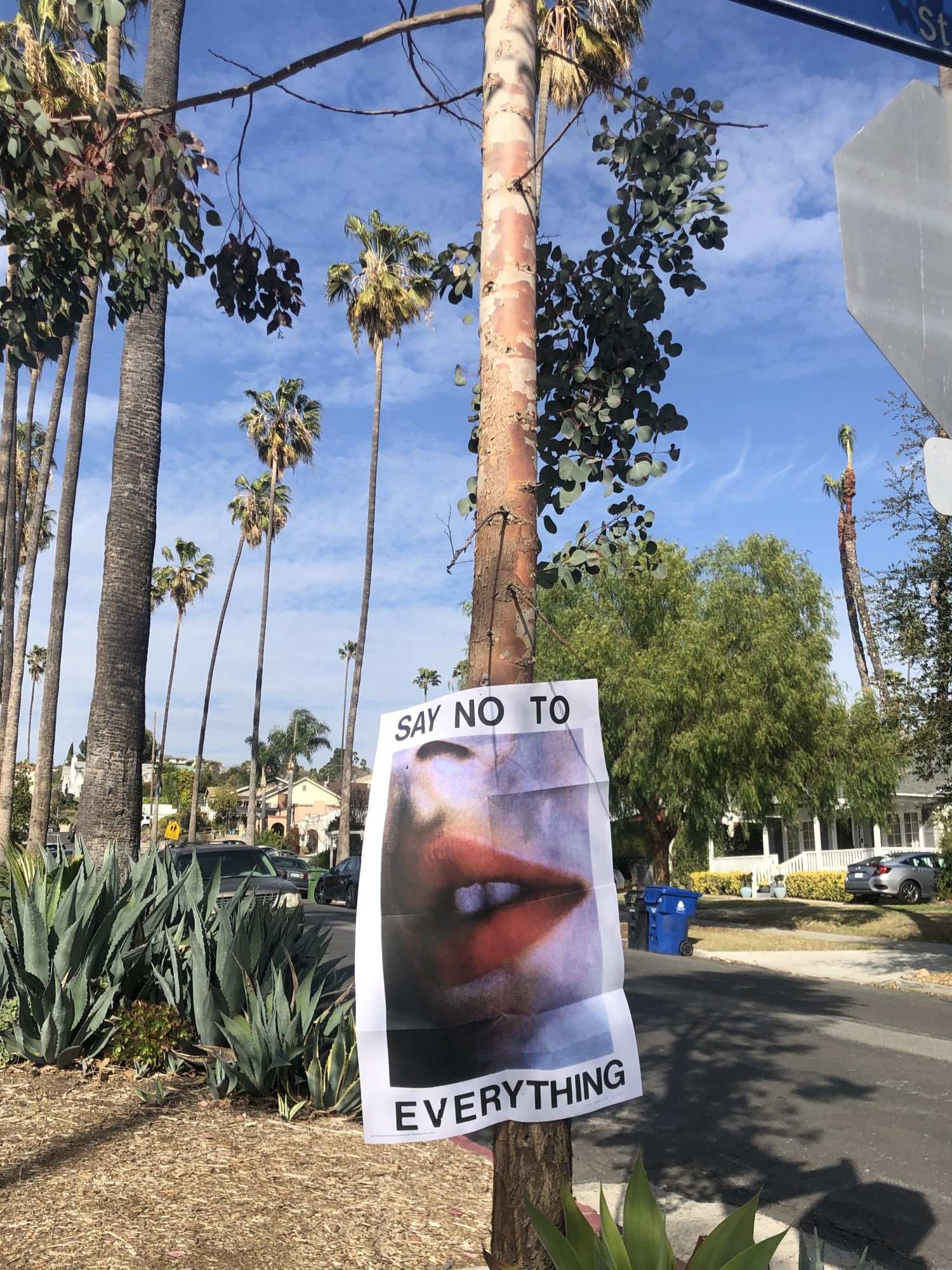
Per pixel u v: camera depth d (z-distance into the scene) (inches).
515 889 111.7
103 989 276.2
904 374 74.3
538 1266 108.6
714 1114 295.3
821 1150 261.0
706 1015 449.7
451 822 112.3
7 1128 217.0
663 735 871.1
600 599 940.6
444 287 169.0
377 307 1362.0
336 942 652.1
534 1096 108.8
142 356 398.6
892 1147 262.5
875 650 673.6
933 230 74.5
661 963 663.1
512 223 129.0
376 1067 108.3
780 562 915.4
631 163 157.8
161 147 192.4
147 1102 241.1
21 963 279.9
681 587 911.7
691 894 723.4
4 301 217.5
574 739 116.5
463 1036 109.0
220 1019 262.8
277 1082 249.9
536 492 139.9
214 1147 211.5
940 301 73.4
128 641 386.9
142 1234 163.8
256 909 299.1
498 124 131.0
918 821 1398.9
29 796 2171.5
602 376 159.8
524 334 127.6
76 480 893.8
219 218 208.7
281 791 3595.0
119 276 228.5
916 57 90.1
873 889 1177.4
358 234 1362.0
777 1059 366.6
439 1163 215.9
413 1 146.3
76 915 281.9
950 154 75.8
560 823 114.2
